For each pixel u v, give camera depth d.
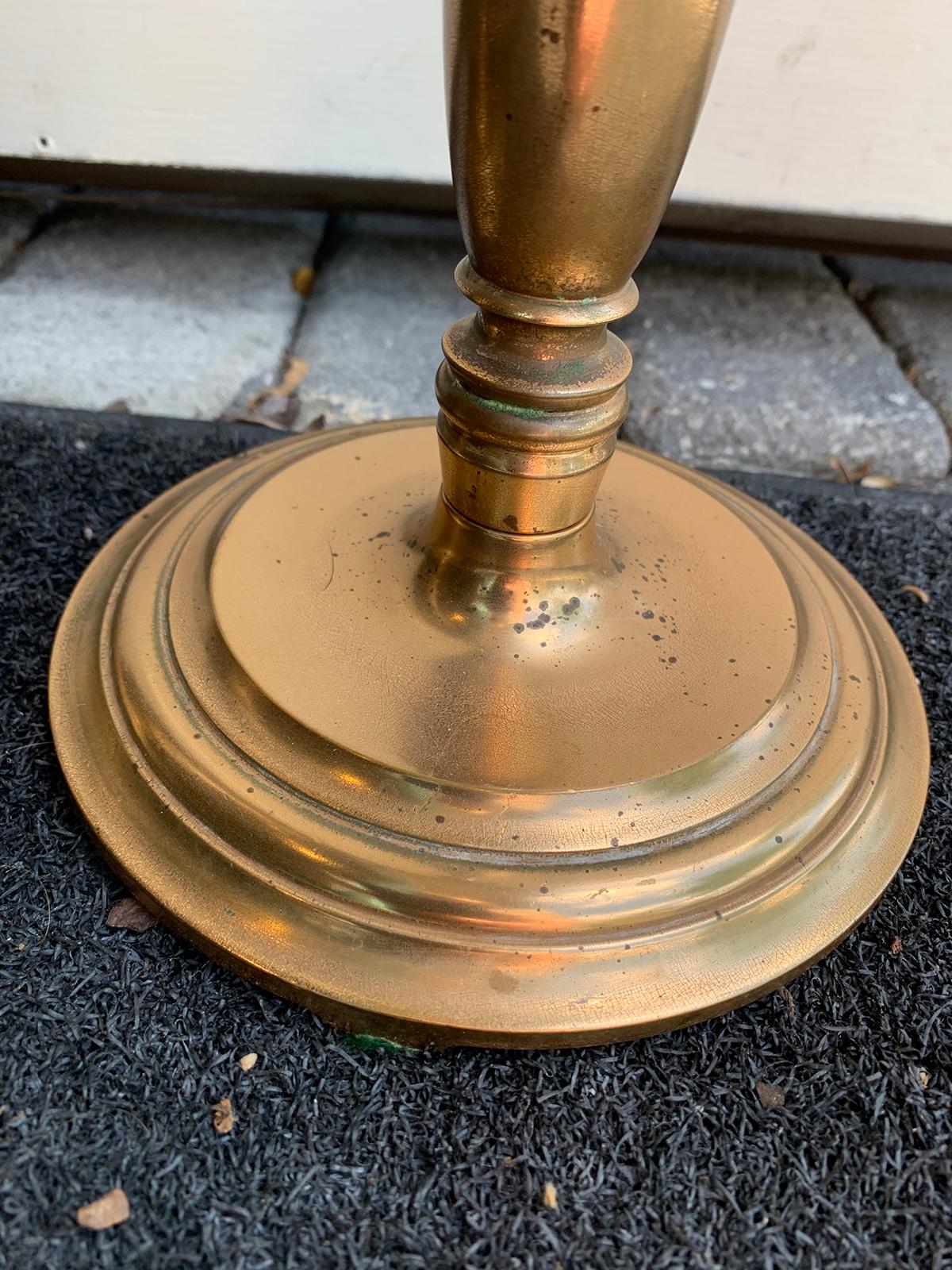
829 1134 0.58
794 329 1.35
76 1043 0.59
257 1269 0.51
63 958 0.63
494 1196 0.54
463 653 0.66
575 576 0.68
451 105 0.51
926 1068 0.61
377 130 1.21
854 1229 0.54
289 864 0.59
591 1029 0.56
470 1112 0.58
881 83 1.15
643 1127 0.58
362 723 0.62
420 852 0.58
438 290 1.38
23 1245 0.51
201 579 0.72
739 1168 0.56
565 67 0.45
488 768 0.60
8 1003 0.60
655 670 0.67
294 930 0.58
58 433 1.06
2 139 1.22
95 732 0.68
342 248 1.46
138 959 0.63
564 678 0.65
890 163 1.22
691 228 1.33
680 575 0.75
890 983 0.66
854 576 0.99
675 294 1.41
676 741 0.63
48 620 0.85
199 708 0.64
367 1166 0.55
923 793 0.71
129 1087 0.57
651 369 1.24
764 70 1.15
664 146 0.49
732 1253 0.53
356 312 1.31
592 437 0.60
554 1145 0.57
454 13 0.47
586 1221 0.54
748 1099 0.59
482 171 0.50
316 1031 0.60
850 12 1.10
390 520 0.76
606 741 0.62
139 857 0.61
